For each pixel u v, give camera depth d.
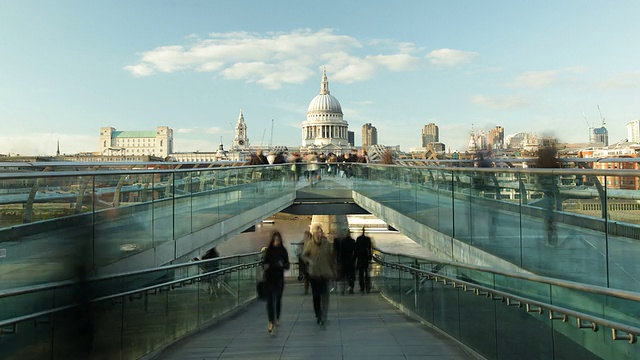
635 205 4.87
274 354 7.18
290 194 23.66
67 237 6.95
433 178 11.39
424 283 9.88
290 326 9.48
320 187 25.20
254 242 42.59
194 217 11.87
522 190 7.18
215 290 10.59
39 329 5.21
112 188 8.12
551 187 6.38
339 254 15.05
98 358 6.18
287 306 12.36
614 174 5.15
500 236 7.86
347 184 25.30
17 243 6.04
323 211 25.12
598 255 5.48
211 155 192.75
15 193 6.02
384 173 16.94
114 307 6.53
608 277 5.30
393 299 12.81
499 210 7.86
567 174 5.93
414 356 6.96
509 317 6.16
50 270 6.61
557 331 5.13
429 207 11.70
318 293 9.42
